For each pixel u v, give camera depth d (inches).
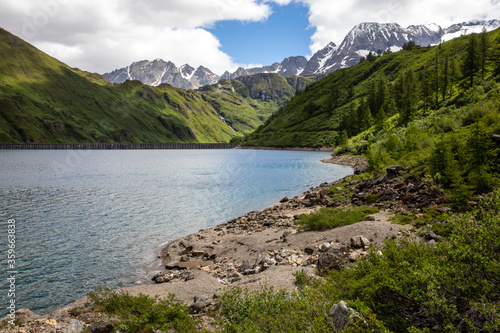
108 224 1293.1
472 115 1824.6
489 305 208.8
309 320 277.6
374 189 1258.0
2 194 2039.9
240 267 721.6
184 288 594.6
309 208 1333.7
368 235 687.1
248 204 1740.9
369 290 289.6
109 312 468.4
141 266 840.3
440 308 232.1
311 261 632.4
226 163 5142.7
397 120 5295.3
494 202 315.6
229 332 319.9
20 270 798.5
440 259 296.7
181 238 1085.1
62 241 1052.5
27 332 392.8
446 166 966.4
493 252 265.9
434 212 762.8
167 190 2246.6
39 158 6186.0
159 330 391.2
